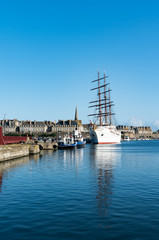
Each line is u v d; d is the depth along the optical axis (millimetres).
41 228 12523
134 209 15594
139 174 30828
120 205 16531
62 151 85375
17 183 25141
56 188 22406
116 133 156125
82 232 12000
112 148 108125
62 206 16375
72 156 62156
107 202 17344
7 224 13102
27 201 17766
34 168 38125
